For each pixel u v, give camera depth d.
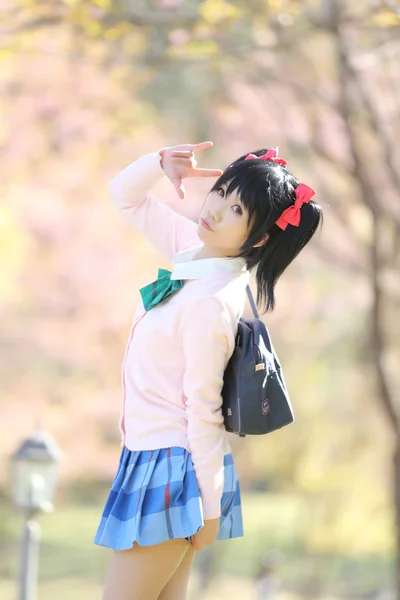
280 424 4.52
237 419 4.47
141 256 20.78
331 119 14.95
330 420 21.75
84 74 17.25
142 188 5.00
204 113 19.11
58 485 25.52
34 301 20.78
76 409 21.44
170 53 11.82
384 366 14.45
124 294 20.80
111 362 21.27
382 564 26.20
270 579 17.91
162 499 4.32
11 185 18.81
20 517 30.91
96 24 10.87
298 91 15.01
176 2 11.27
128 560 4.40
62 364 21.50
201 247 4.77
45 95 17.61
